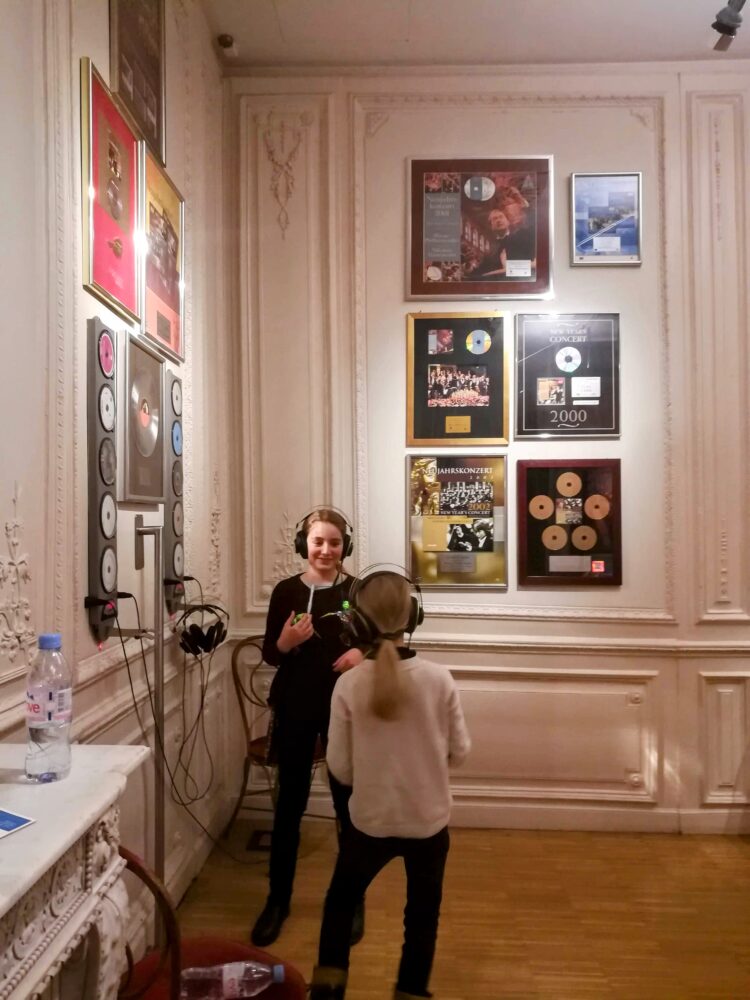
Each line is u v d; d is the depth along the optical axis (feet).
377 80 11.00
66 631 5.66
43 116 5.44
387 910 8.17
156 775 6.73
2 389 4.81
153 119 7.85
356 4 9.73
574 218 10.78
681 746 10.45
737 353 10.62
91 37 6.33
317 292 10.96
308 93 11.00
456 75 10.98
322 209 10.99
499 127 10.94
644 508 10.63
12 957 2.98
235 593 10.83
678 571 10.52
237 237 10.95
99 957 3.75
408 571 10.72
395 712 5.25
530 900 8.44
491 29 10.23
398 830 5.24
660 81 10.82
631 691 10.53
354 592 5.97
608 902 8.41
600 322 10.72
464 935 7.69
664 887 8.78
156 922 7.29
